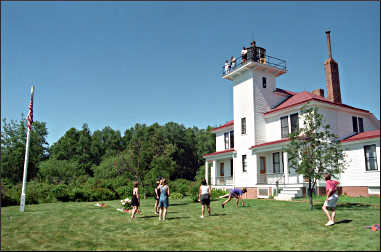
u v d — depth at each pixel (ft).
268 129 82.58
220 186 91.71
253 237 27.32
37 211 51.65
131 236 28.48
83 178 154.71
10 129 145.07
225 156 91.86
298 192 63.82
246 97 85.46
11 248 24.08
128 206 51.39
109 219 40.22
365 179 62.44
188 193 104.53
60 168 151.74
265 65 84.02
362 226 30.63
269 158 79.87
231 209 48.98
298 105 72.23
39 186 91.50
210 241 25.96
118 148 277.03
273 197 68.74
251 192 78.48
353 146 65.92
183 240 26.50
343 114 75.82
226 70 92.22
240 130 86.17
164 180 39.65
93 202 77.15
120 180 110.11
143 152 100.07
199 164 248.11
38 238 27.89
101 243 25.70
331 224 31.94
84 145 259.19
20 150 143.54
